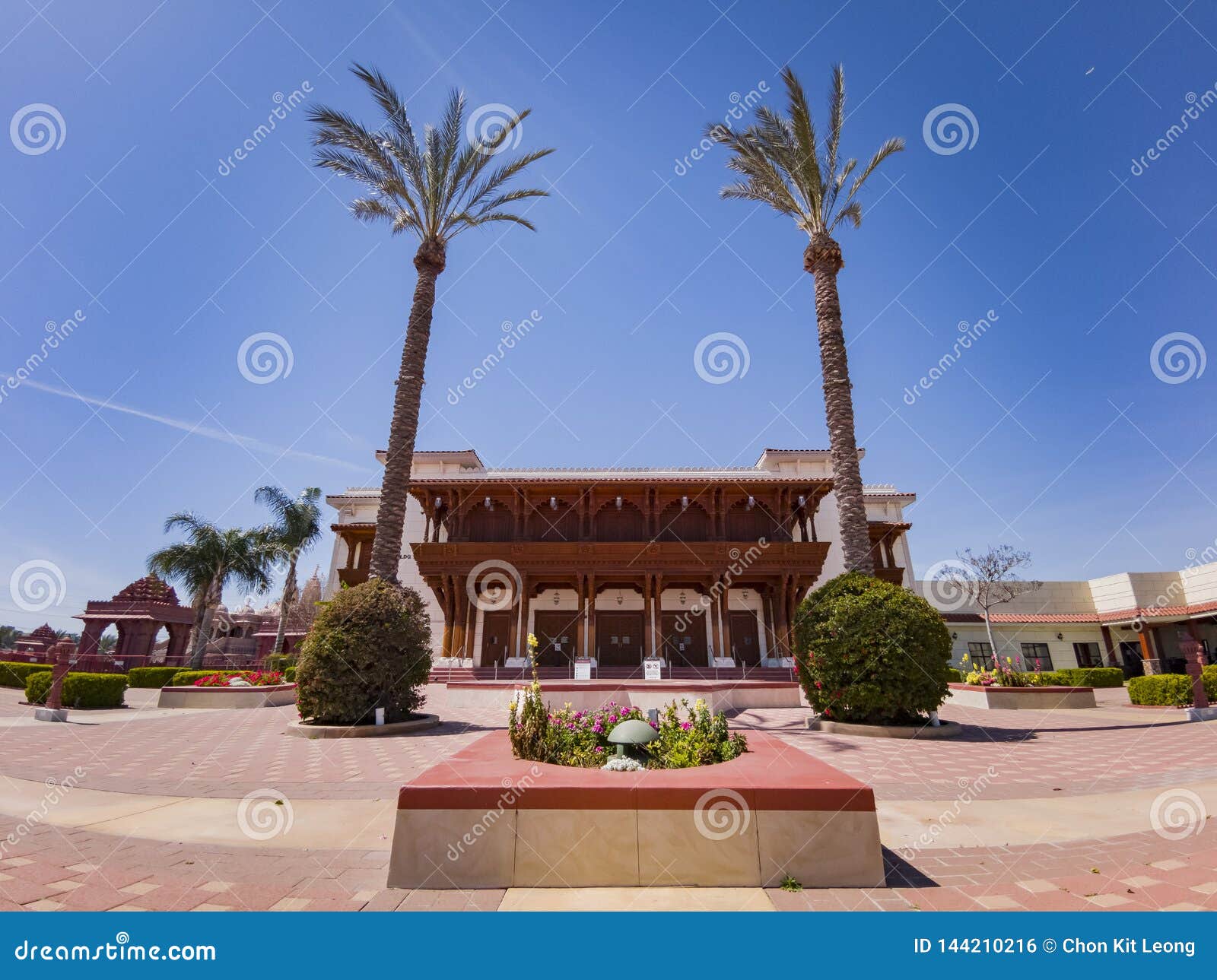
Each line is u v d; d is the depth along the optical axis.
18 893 4.12
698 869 4.23
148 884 4.30
